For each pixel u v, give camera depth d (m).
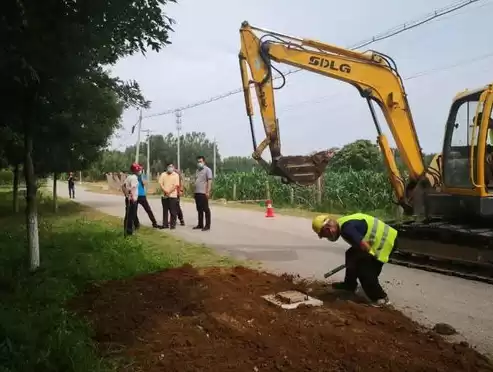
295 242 11.04
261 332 4.76
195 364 4.05
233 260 8.90
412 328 5.06
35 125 7.39
